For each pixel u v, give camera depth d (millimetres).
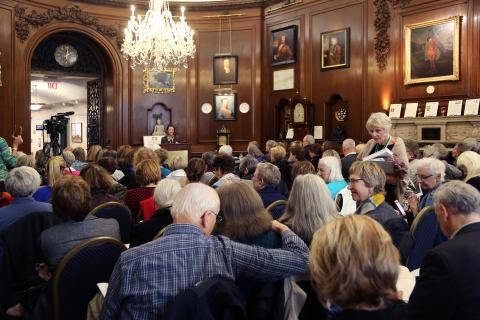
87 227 3041
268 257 2285
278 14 13375
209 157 7121
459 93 9672
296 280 2596
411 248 3178
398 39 10695
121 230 4152
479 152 6672
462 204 2301
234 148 14078
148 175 4930
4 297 3422
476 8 9398
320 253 1509
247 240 2633
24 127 11898
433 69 10008
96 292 2797
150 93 14188
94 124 14516
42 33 12258
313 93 12523
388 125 4469
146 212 4559
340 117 12016
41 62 13109
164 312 2023
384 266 1426
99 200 4336
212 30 14180
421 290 1977
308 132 12453
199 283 1931
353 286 1417
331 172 4645
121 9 13664
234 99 14000
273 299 2447
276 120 13562
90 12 13227
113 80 13820
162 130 14023
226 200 2664
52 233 2969
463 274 1926
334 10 12023
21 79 11836
